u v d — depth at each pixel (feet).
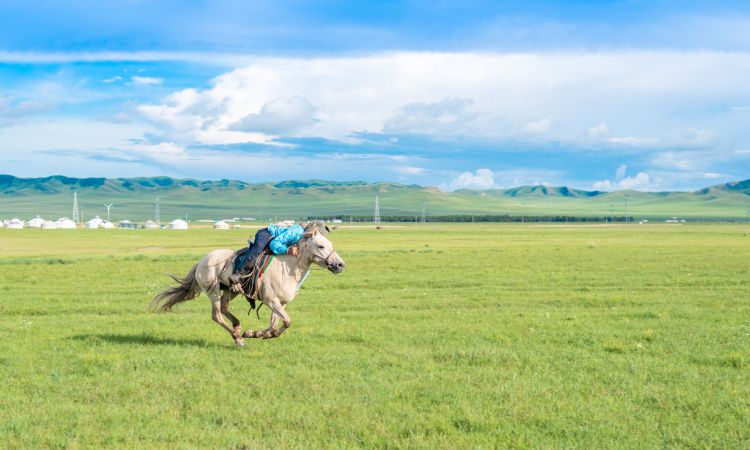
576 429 25.91
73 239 303.89
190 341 46.21
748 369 35.60
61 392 31.71
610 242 241.96
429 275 99.30
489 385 32.40
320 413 27.96
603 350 41.60
